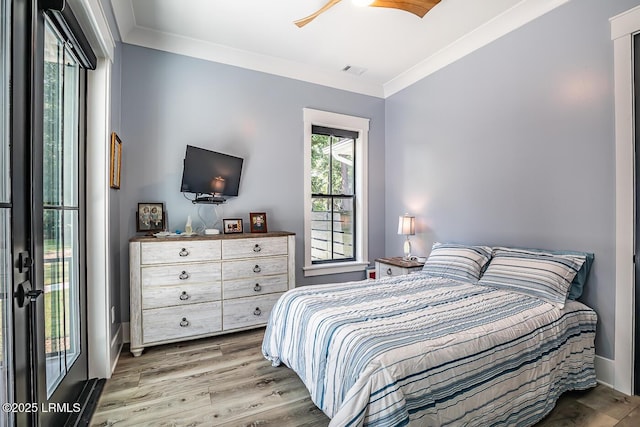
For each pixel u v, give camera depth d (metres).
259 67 3.31
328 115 3.72
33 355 1.09
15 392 1.00
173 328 2.56
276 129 3.42
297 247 3.54
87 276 2.04
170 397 1.89
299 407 1.80
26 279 1.06
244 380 2.09
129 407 1.79
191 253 2.61
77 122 1.88
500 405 1.45
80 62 1.82
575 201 2.21
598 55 2.07
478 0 2.39
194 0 2.39
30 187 1.08
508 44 2.64
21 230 1.04
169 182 2.90
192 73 3.01
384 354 1.28
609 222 2.03
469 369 1.38
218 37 2.91
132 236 2.73
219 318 2.74
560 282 2.02
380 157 4.12
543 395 1.63
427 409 1.23
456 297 2.05
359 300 1.99
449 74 3.20
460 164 3.09
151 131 2.83
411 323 1.60
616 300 2.00
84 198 2.00
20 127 1.03
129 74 2.75
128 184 2.74
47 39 1.43
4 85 0.96
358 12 2.54
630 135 1.93
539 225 2.43
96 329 2.07
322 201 3.85
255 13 2.55
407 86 3.75
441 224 3.32
